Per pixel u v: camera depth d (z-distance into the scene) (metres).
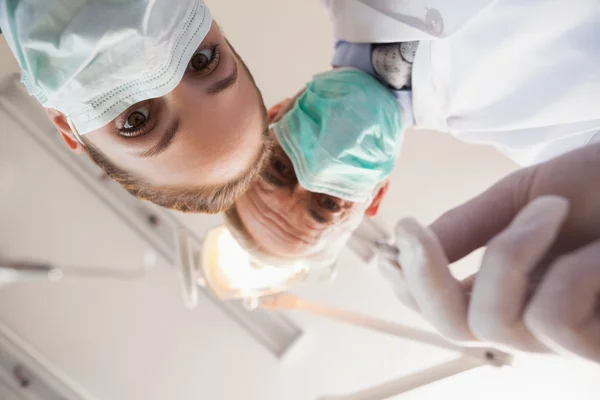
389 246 0.36
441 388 1.24
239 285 0.78
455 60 0.71
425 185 1.20
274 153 0.76
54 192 1.20
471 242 0.39
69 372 1.26
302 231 0.76
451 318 0.31
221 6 1.13
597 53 0.61
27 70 0.49
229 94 0.57
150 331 1.28
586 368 1.18
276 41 1.16
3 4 0.45
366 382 1.27
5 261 0.96
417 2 0.66
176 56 0.50
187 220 1.22
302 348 1.28
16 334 1.23
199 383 1.29
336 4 0.76
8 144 1.16
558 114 0.67
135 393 1.28
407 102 0.82
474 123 0.77
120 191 1.21
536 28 0.63
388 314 1.24
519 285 0.28
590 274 0.26
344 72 0.79
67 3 0.44
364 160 0.73
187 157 0.57
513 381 1.22
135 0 0.46
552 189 0.35
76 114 0.52
